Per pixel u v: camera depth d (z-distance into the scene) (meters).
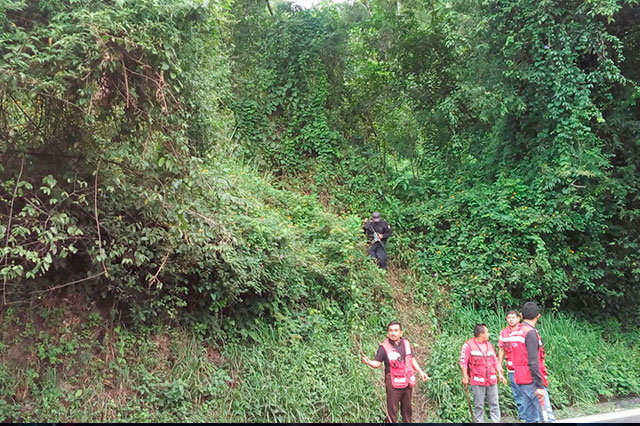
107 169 5.23
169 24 4.82
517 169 11.17
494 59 11.20
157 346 6.01
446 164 13.30
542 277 9.59
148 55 4.66
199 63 5.59
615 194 9.91
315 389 6.40
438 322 9.34
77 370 5.44
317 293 8.24
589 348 9.00
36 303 5.50
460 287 9.87
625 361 9.02
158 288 5.86
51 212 4.72
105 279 5.78
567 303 10.50
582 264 9.98
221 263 6.48
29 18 4.53
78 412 5.09
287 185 11.62
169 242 6.01
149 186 5.24
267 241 7.33
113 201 5.64
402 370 5.97
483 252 10.09
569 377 7.90
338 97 13.74
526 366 6.02
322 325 7.65
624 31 10.63
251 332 6.75
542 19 9.88
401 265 10.58
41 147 5.11
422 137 14.13
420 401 7.07
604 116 10.57
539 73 9.99
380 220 10.30
